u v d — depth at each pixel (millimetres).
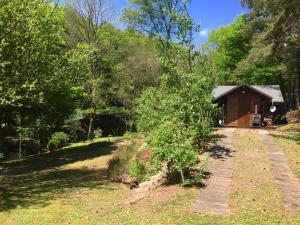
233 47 55281
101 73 37156
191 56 17281
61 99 22859
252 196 10750
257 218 9148
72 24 35500
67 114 25531
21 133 29422
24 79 16031
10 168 22078
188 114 14797
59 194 14211
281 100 34531
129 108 40375
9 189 15680
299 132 23125
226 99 30891
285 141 19219
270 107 34625
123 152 18469
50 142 32312
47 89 18625
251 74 50219
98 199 13047
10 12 15312
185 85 15375
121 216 9914
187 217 9336
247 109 30375
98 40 36875
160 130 12859
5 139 31359
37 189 15430
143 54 44031
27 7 16000
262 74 48438
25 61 15992
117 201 12383
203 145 16703
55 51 20922
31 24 15914
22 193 14750
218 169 13570
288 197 10672
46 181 17188
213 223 8914
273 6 23250
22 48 15492
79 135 37875
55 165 21750
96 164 21109
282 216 9258
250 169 13648
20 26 15625
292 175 12969
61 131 34594
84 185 15734
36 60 16672
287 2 21188
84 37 36281
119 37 42469
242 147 17438
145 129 16297
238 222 8945
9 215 11641
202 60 17797
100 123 42156
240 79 52562
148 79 42438
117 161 17078
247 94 30406
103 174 18156
